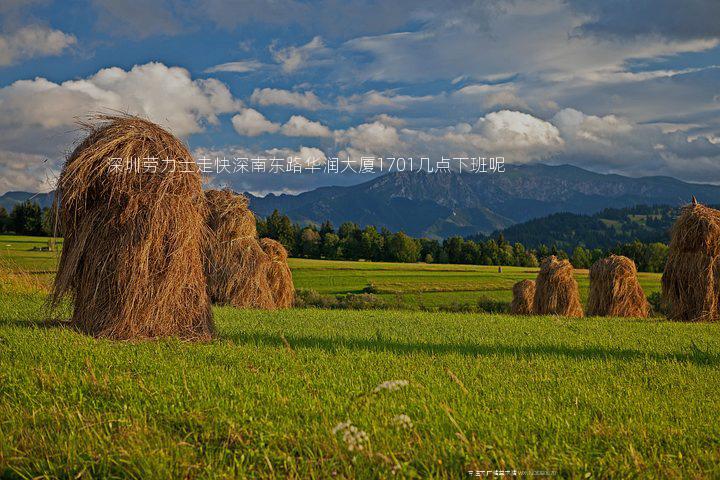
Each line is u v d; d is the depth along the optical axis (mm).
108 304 9555
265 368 6805
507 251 125125
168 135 10500
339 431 4195
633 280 23031
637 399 5645
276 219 116438
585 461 3875
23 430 4418
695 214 18125
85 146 10117
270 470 3740
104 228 9703
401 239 115562
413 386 5703
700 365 8117
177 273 9820
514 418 4699
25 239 71938
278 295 26672
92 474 3824
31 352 7094
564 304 25047
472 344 10117
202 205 10633
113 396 5266
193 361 7137
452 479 3617
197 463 3818
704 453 4117
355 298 39844
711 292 17750
